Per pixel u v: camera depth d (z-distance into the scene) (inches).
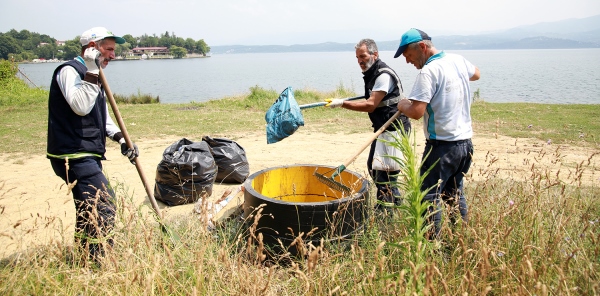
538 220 131.6
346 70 4658.0
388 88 164.1
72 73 129.1
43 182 249.3
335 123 459.8
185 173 203.2
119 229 134.3
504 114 499.5
